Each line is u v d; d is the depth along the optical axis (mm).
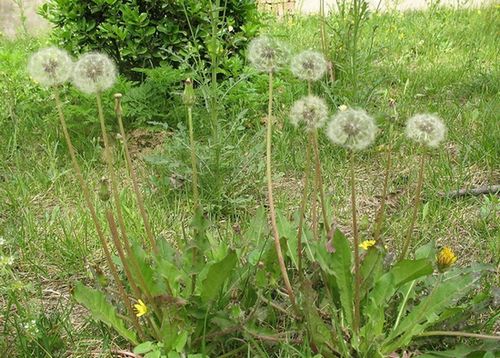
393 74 1637
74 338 684
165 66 1228
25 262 858
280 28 2230
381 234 743
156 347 592
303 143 1224
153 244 637
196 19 1326
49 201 1045
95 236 909
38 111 1387
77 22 1327
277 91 1468
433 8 2336
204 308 606
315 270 658
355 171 1141
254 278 670
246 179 1043
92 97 1244
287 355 602
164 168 1093
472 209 990
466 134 1258
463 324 641
